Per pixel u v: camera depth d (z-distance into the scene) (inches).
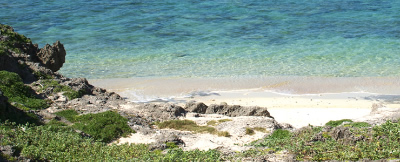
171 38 2714.1
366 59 2319.1
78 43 2610.7
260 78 2058.3
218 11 3336.6
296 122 1507.1
